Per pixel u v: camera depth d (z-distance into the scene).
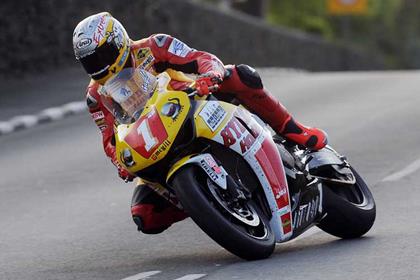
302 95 67.69
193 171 22.34
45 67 75.50
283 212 23.72
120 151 22.69
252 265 23.05
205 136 22.55
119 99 22.88
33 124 57.66
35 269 25.34
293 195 24.52
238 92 24.17
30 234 30.27
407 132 46.47
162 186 23.42
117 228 30.11
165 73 23.36
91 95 24.06
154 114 22.38
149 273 23.48
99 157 45.72
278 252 24.89
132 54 23.00
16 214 33.78
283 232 23.78
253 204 23.48
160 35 23.47
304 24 177.25
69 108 61.47
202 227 22.02
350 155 40.97
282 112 25.19
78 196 36.28
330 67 153.50
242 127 23.16
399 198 31.45
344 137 46.22
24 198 36.72
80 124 57.66
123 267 24.64
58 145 50.28
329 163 25.98
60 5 76.75
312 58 142.25
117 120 23.31
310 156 25.97
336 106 59.34
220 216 21.95
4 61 70.56
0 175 42.62
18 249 28.20
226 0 140.88
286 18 177.12
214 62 23.27
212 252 25.64
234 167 23.19
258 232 23.38
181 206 23.52
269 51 120.38
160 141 22.14
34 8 73.50
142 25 85.81
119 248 27.27
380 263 22.53
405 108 56.00
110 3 81.31
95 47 22.28
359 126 49.69
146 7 86.38
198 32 96.75
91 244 28.11
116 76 22.78
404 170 36.69
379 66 190.00
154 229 24.64
